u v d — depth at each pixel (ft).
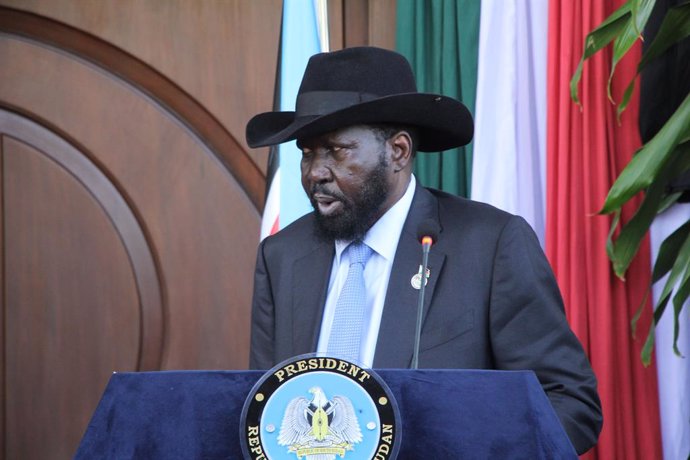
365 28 27.25
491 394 12.16
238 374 12.36
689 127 19.34
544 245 24.09
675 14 19.65
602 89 23.09
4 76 27.20
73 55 27.30
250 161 27.09
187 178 27.12
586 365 16.62
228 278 26.91
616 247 20.98
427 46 25.00
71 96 27.17
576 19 23.35
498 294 16.83
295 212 24.09
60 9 27.20
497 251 17.12
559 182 23.09
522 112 24.16
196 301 26.84
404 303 16.87
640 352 22.88
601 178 22.97
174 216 27.04
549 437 12.02
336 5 27.17
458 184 24.47
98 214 26.99
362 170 16.99
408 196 17.93
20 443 26.43
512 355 16.57
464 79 24.52
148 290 26.86
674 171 20.26
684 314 23.11
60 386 26.55
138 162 27.09
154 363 26.71
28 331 26.68
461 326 16.69
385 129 17.30
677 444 22.95
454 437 12.02
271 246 19.19
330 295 17.97
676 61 22.54
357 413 11.83
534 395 12.21
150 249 26.99
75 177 27.09
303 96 17.60
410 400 12.15
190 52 27.14
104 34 27.14
